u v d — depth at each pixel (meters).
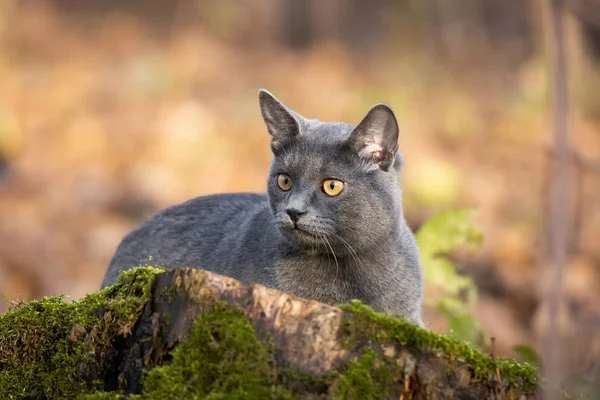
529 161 16.52
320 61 22.30
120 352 4.42
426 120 18.55
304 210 5.86
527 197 14.80
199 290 4.19
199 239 6.90
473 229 7.25
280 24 24.34
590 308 10.18
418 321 6.36
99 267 11.92
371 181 6.06
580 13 6.10
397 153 6.43
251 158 16.16
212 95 19.33
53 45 21.77
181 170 15.34
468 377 4.20
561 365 3.79
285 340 4.12
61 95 18.33
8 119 15.59
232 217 6.98
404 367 4.14
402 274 6.23
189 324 4.19
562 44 4.01
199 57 21.58
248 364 4.09
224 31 23.83
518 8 23.11
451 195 14.54
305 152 6.06
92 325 4.49
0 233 11.95
